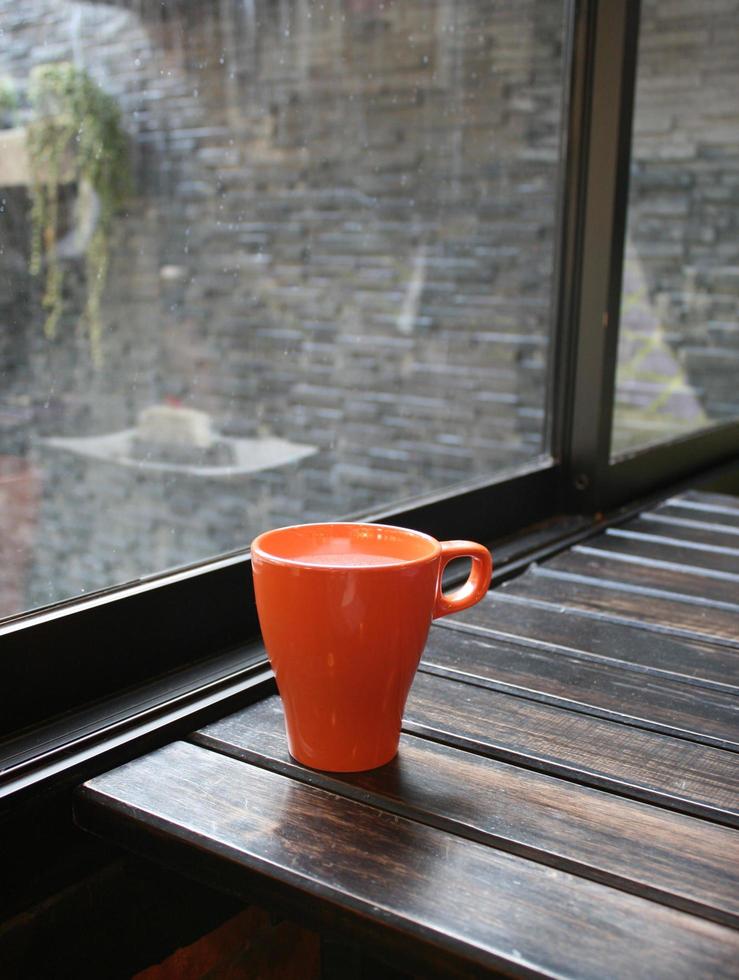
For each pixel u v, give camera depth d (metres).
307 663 0.41
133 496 1.35
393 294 2.71
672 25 1.06
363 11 2.52
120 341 1.93
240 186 2.56
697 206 1.21
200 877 0.39
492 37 2.18
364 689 0.42
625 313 1.00
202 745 0.47
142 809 0.40
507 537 0.88
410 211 2.66
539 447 1.01
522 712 0.51
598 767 0.45
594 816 0.40
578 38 0.91
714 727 0.49
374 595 0.40
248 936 0.58
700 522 0.94
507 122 2.21
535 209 1.79
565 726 0.49
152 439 1.74
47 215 1.65
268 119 2.59
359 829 0.39
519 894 0.35
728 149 1.27
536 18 1.72
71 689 0.51
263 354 2.58
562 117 0.96
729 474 1.25
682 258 1.17
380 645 0.41
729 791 0.43
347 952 0.45
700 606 0.69
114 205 1.93
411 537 0.45
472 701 0.52
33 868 0.44
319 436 2.35
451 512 0.81
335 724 0.42
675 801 0.42
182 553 1.08
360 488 1.77
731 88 1.23
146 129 2.04
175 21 2.10
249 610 0.62
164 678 0.55
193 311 2.36
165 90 2.14
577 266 0.93
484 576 0.46
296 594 0.40
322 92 2.65
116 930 0.48
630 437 1.05
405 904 0.34
